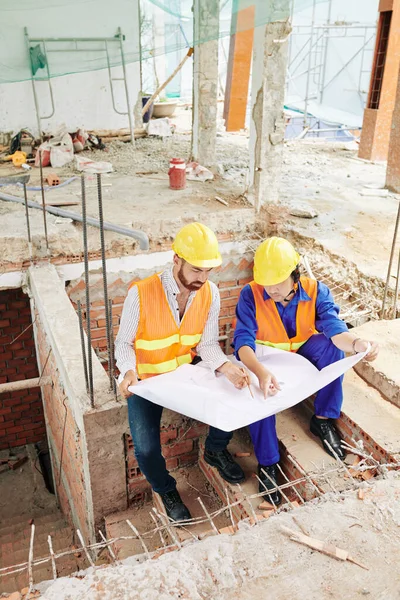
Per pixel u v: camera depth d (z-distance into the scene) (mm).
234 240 5773
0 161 7734
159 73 11133
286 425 3023
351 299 4449
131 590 1745
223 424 2314
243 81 10602
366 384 3010
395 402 2846
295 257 2551
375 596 1719
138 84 9078
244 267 5875
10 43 4965
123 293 5438
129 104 8828
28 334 6375
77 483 3740
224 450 2871
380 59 8242
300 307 2676
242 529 2000
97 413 2764
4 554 4109
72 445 3621
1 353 6359
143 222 5355
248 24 4586
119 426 2855
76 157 7531
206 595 1725
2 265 4785
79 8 5082
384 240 5254
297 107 15828
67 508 4836
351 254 4879
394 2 7512
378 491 2168
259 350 2703
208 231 2414
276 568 1816
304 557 1859
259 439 2639
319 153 9188
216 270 5770
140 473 3094
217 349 2666
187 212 5633
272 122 5465
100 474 2969
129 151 8594
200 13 4781
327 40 14398
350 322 4117
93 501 3045
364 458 2666
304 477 2514
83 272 5172
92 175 7074
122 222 5293
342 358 2725
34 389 6598
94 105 8922
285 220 5754
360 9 14062
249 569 1813
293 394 2459
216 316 2689
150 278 2564
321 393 2740
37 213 5406
